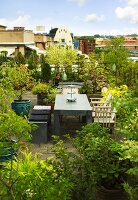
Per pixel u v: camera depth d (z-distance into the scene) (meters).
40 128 9.22
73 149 8.59
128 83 15.65
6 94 8.60
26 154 4.74
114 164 5.66
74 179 5.06
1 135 3.39
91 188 5.14
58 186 4.06
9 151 3.73
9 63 13.03
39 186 3.80
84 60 19.02
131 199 4.30
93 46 44.09
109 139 6.07
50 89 14.00
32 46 42.91
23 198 3.73
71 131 10.39
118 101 5.80
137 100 5.80
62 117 11.71
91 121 9.64
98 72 16.03
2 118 3.40
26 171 4.03
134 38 48.38
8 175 3.83
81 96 11.95
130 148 4.35
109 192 5.57
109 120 9.42
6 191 3.67
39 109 11.00
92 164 5.50
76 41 48.28
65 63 21.95
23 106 12.17
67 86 15.89
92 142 5.70
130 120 5.34
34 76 19.02
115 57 20.81
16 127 3.39
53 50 22.28
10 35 40.09
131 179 5.51
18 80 12.27
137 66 15.64
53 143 9.24
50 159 5.13
